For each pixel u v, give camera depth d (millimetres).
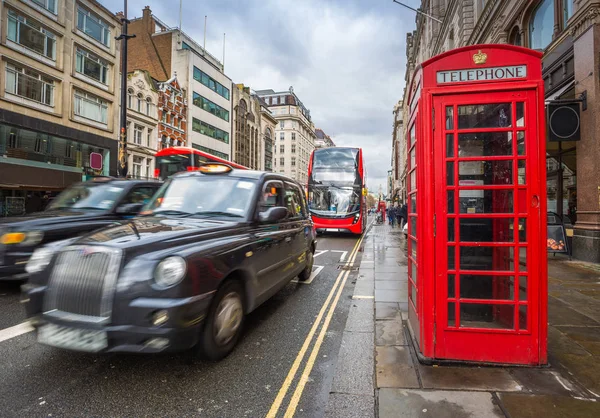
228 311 3344
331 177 17078
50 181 20641
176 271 2691
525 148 2975
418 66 3340
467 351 3051
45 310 2803
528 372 2883
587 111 8547
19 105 19031
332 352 3518
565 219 10328
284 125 85438
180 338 2648
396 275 7355
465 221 3094
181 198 4285
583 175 8727
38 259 2998
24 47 19188
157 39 37969
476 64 3047
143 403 2547
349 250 11992
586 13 8555
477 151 3086
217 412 2453
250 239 3756
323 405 2549
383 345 3541
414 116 3537
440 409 2383
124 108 14922
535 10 11992
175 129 33688
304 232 6047
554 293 5453
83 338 2637
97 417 2373
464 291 3131
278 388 2793
